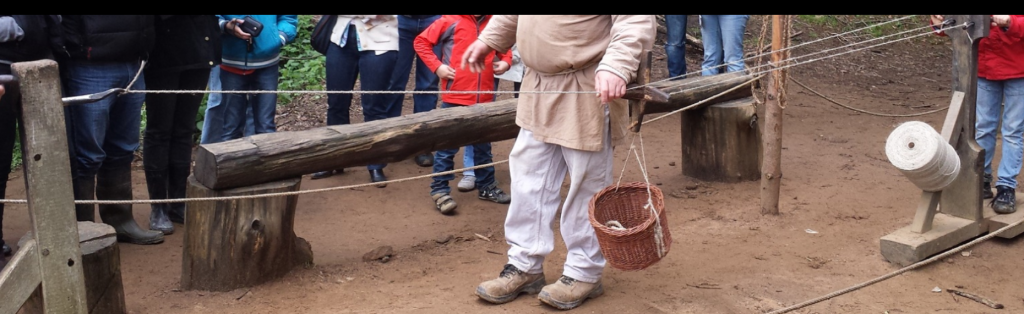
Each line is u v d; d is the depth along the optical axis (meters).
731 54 7.92
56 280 3.25
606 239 3.63
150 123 5.30
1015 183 5.32
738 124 6.32
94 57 4.59
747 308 4.19
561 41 3.72
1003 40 5.16
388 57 6.26
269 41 6.11
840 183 6.42
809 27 13.00
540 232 4.19
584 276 4.17
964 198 5.12
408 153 5.02
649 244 3.62
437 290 4.43
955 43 5.02
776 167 5.55
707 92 6.33
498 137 5.46
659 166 7.02
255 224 4.34
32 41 4.36
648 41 3.61
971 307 4.26
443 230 5.56
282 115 8.67
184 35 5.12
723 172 6.45
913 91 10.69
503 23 4.05
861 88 10.66
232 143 4.36
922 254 4.73
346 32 6.25
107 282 4.02
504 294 4.20
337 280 4.61
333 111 6.52
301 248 4.71
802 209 5.77
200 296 4.36
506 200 6.11
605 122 3.91
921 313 4.17
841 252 4.98
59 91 3.12
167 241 5.35
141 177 6.87
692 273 4.64
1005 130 5.33
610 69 3.51
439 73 5.75
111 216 5.22
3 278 3.08
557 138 3.89
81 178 4.95
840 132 8.25
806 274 4.64
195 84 5.33
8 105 4.44
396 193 6.34
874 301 4.29
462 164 7.14
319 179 6.65
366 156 4.82
